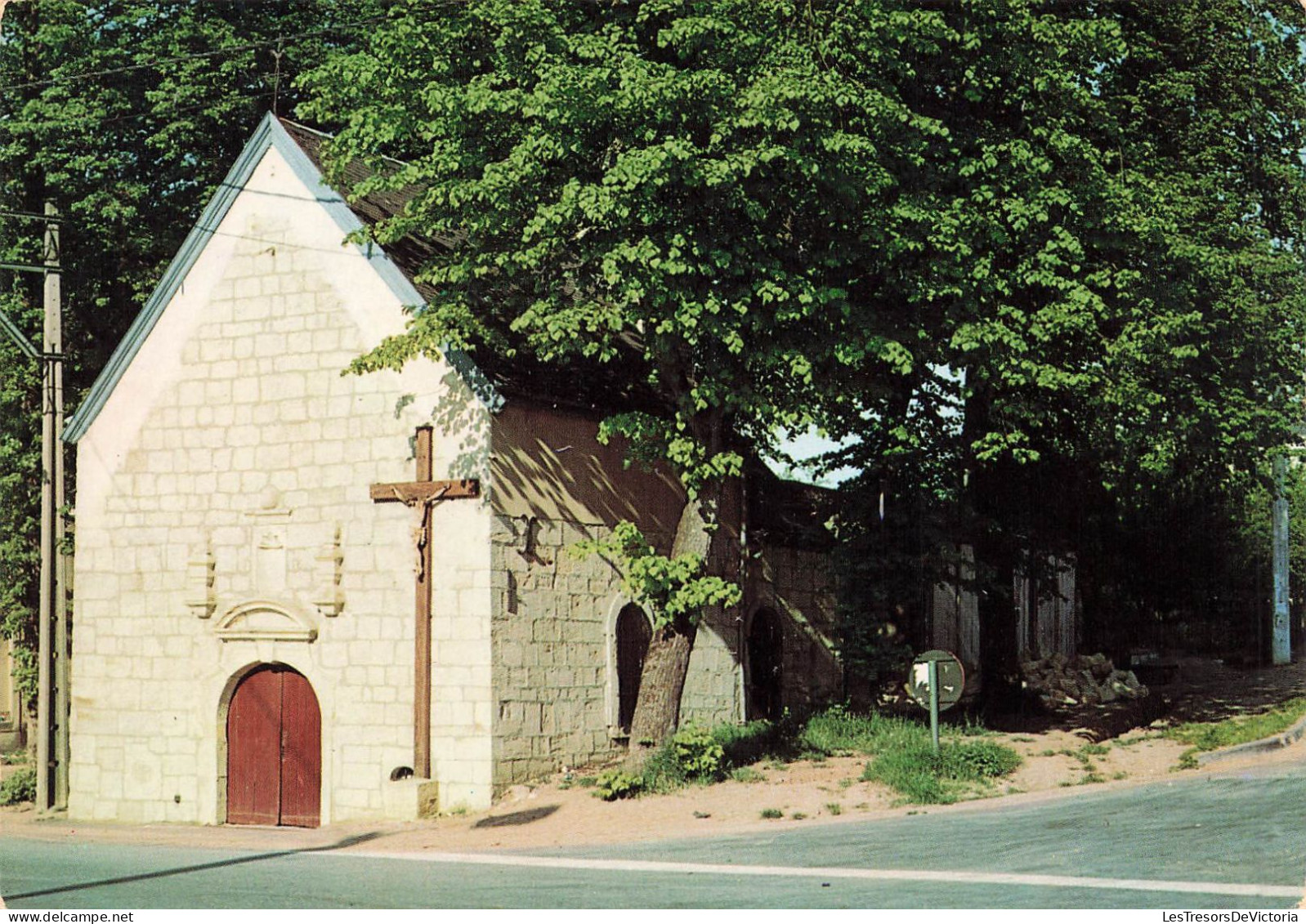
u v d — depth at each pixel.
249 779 23.11
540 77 19.27
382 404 22.45
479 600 21.33
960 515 26.41
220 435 23.73
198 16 31.19
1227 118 26.12
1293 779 19.05
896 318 22.19
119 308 31.22
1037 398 24.16
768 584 28.48
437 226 20.30
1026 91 22.98
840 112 19.98
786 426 21.33
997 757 21.36
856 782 20.31
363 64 20.50
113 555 24.41
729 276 19.81
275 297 23.47
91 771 24.27
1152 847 14.82
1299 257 25.98
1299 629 44.34
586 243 19.88
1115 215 22.86
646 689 21.31
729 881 14.05
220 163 31.12
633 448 22.03
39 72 30.53
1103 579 37.00
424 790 21.19
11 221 29.89
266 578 23.14
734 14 19.50
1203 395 24.83
